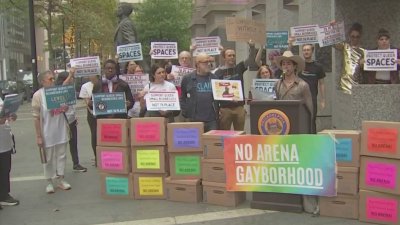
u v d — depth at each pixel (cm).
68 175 886
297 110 600
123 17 1176
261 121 620
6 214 664
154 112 777
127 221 613
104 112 796
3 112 676
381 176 562
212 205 663
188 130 671
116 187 715
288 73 645
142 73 954
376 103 804
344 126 922
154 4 4297
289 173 609
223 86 761
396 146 548
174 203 680
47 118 758
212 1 2495
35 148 1226
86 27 3641
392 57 755
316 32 905
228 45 2191
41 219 637
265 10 1791
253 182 631
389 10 1027
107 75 865
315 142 590
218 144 652
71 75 829
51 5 3416
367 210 576
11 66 6612
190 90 768
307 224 575
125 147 702
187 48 4375
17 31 6975
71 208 680
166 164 695
